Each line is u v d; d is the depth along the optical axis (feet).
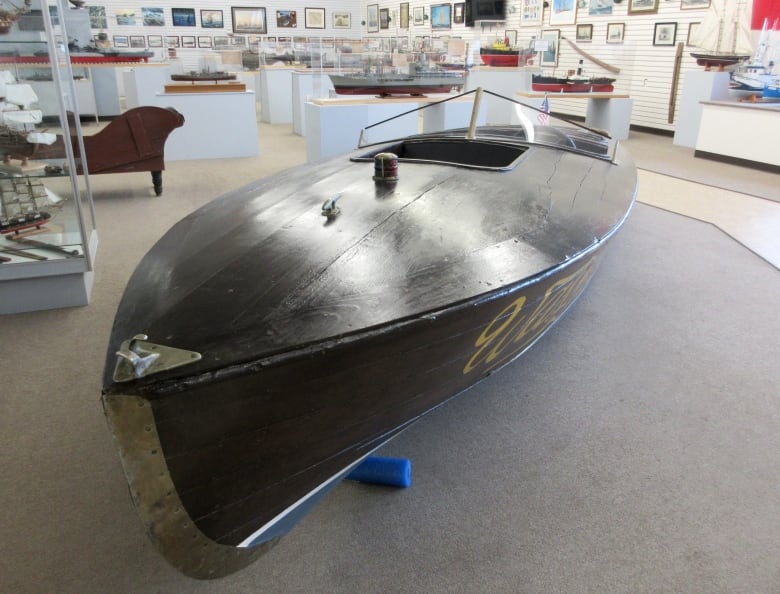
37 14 8.31
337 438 4.58
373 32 48.42
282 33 47.24
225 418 3.78
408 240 5.18
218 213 6.26
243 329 3.97
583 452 6.21
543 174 7.63
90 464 5.99
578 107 32.35
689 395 7.23
